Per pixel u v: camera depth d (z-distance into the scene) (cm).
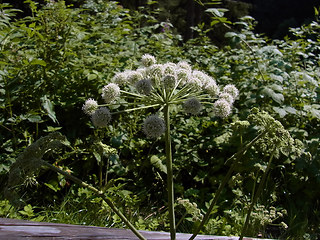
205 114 456
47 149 144
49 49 383
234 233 324
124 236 193
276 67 478
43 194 361
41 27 351
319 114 397
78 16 452
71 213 322
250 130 377
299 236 349
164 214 360
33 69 373
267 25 2323
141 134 429
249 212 172
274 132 160
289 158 390
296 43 527
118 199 355
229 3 1842
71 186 360
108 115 180
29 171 138
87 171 375
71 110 394
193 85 191
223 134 406
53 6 387
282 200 401
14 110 388
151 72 200
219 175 393
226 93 207
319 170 367
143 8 636
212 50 594
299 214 381
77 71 393
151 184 398
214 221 325
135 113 397
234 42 384
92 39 471
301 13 2342
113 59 428
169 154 170
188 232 343
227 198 376
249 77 492
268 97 428
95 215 329
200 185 415
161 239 201
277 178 413
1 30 388
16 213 308
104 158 390
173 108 403
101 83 394
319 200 412
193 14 1392
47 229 179
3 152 365
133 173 395
